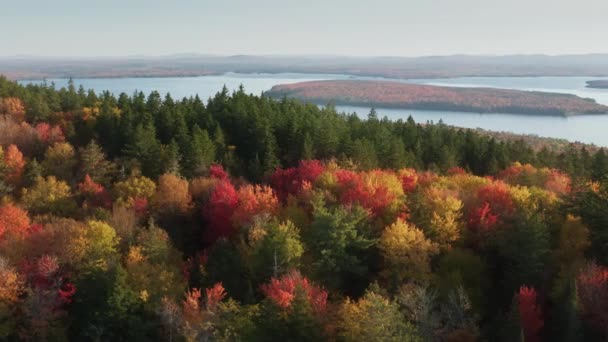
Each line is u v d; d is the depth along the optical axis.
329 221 51.72
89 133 97.75
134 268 50.19
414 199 61.69
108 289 43.84
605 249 51.00
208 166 83.00
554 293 45.91
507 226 53.94
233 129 101.12
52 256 51.06
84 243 52.28
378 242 54.69
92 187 74.12
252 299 46.22
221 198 66.56
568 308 41.34
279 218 61.28
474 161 101.69
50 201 69.75
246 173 85.50
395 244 50.78
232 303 42.44
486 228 55.03
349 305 40.62
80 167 81.38
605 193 55.50
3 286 44.97
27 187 76.31
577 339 40.62
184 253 65.81
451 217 55.34
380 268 53.25
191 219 70.50
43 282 48.84
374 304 38.31
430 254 52.47
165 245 57.03
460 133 121.19
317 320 40.19
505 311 48.22
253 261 50.97
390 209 59.66
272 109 118.44
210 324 40.34
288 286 43.97
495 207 58.94
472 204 60.22
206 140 86.44
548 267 50.56
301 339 38.53
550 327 44.38
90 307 44.34
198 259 57.94
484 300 49.03
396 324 38.06
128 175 79.31
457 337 40.44
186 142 85.19
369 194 62.44
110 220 60.34
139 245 56.91
